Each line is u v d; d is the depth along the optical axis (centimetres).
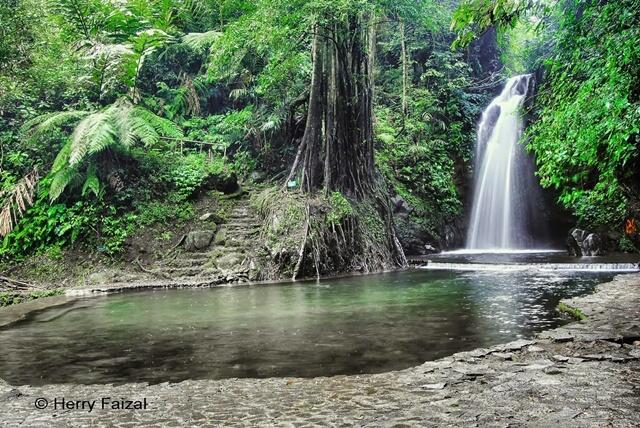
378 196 1469
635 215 1495
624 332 507
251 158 1691
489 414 299
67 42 1512
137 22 1563
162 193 1398
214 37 1634
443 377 381
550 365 404
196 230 1312
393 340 534
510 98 2314
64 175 1251
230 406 335
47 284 1109
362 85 1452
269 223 1280
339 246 1271
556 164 669
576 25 625
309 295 891
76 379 423
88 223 1256
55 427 303
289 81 1602
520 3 564
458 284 995
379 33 2042
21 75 1265
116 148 1373
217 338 562
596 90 579
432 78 2252
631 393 330
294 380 396
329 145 1366
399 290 927
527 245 2145
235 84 1853
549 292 859
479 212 2222
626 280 920
